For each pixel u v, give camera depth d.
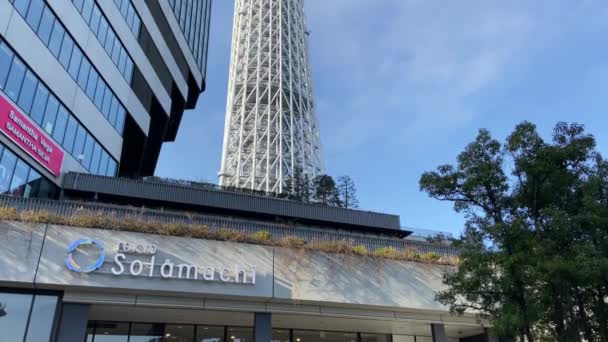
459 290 16.80
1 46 24.00
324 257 21.36
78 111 31.44
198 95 61.44
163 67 46.88
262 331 19.66
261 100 99.25
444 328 23.59
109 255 17.83
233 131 95.88
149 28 43.06
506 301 15.43
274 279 19.94
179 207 35.41
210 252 19.39
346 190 55.88
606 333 15.92
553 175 15.37
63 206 20.22
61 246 17.28
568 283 14.41
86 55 32.47
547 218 15.45
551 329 16.42
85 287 17.11
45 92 27.84
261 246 20.36
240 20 110.50
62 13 29.64
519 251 14.94
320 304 20.83
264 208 37.69
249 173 89.69
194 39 56.81
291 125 94.56
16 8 25.31
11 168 24.70
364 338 26.02
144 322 22.05
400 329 25.33
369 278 21.78
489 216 16.23
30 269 16.56
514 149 16.03
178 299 18.81
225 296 19.08
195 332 22.67
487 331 25.16
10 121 24.09
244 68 102.19
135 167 47.16
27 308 16.73
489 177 16.16
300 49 110.00
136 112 40.47
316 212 38.66
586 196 14.75
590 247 14.11
